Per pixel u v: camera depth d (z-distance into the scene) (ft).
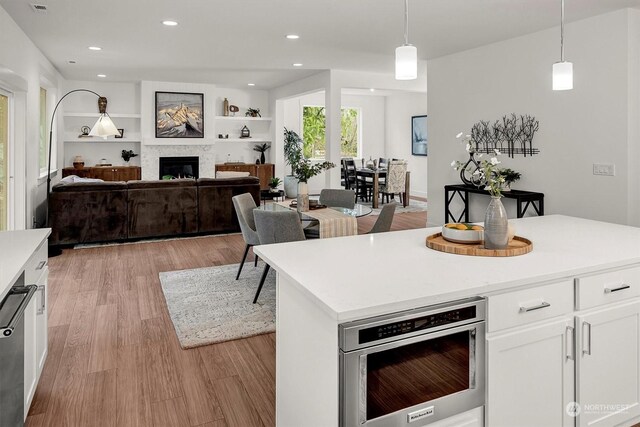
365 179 35.60
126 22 15.74
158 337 10.39
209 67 24.89
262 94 36.52
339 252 6.95
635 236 7.91
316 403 5.19
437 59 21.22
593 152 14.88
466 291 5.13
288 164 36.73
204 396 7.97
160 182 20.72
